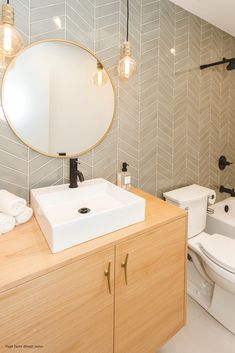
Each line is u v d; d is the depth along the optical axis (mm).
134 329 979
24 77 1068
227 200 2311
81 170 1311
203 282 1672
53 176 1222
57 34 1120
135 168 1550
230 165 2381
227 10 1676
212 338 1370
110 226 884
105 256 821
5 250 777
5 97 1029
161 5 1499
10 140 1070
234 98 2264
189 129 1855
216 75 2010
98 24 1240
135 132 1505
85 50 1213
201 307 1607
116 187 1180
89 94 1267
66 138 1229
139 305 977
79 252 763
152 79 1527
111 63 1318
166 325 1121
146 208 1157
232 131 2324
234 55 2188
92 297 812
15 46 869
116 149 1435
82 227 801
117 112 1394
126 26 1346
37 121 1130
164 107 1638
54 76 1151
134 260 918
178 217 1073
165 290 1077
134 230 915
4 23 824
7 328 643
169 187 1795
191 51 1750
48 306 711
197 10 1672
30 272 666
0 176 1065
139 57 1434
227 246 1425
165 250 1038
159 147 1666
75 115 1240
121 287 896
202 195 1669
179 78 1696
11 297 637
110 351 909
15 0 993
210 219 2053
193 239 1640
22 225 966
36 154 1153
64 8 1122
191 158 1929
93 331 839
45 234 845
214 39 1933
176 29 1615
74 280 756
